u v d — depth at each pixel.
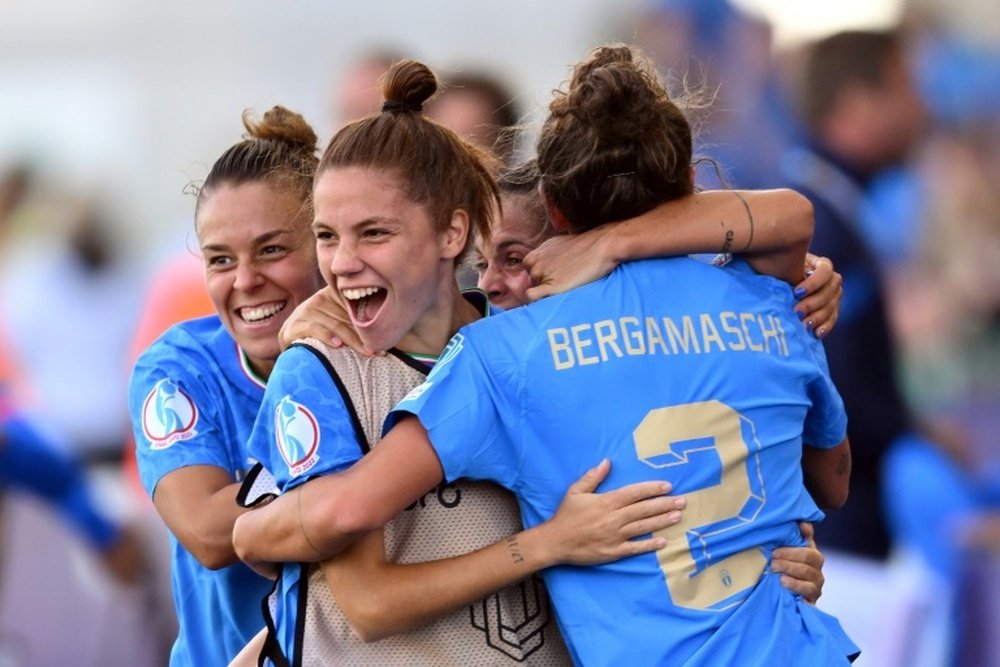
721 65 21.09
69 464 19.53
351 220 8.94
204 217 10.35
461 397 8.91
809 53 21.36
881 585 17.73
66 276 24.97
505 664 9.19
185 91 26.31
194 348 10.67
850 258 16.89
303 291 10.40
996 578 17.84
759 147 20.22
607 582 9.02
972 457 18.80
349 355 9.17
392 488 8.72
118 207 25.97
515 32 25.14
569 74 10.10
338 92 21.89
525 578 9.23
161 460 10.23
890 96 22.06
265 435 9.25
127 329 24.66
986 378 23.41
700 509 9.06
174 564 10.85
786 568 9.33
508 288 10.77
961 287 23.88
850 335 16.91
